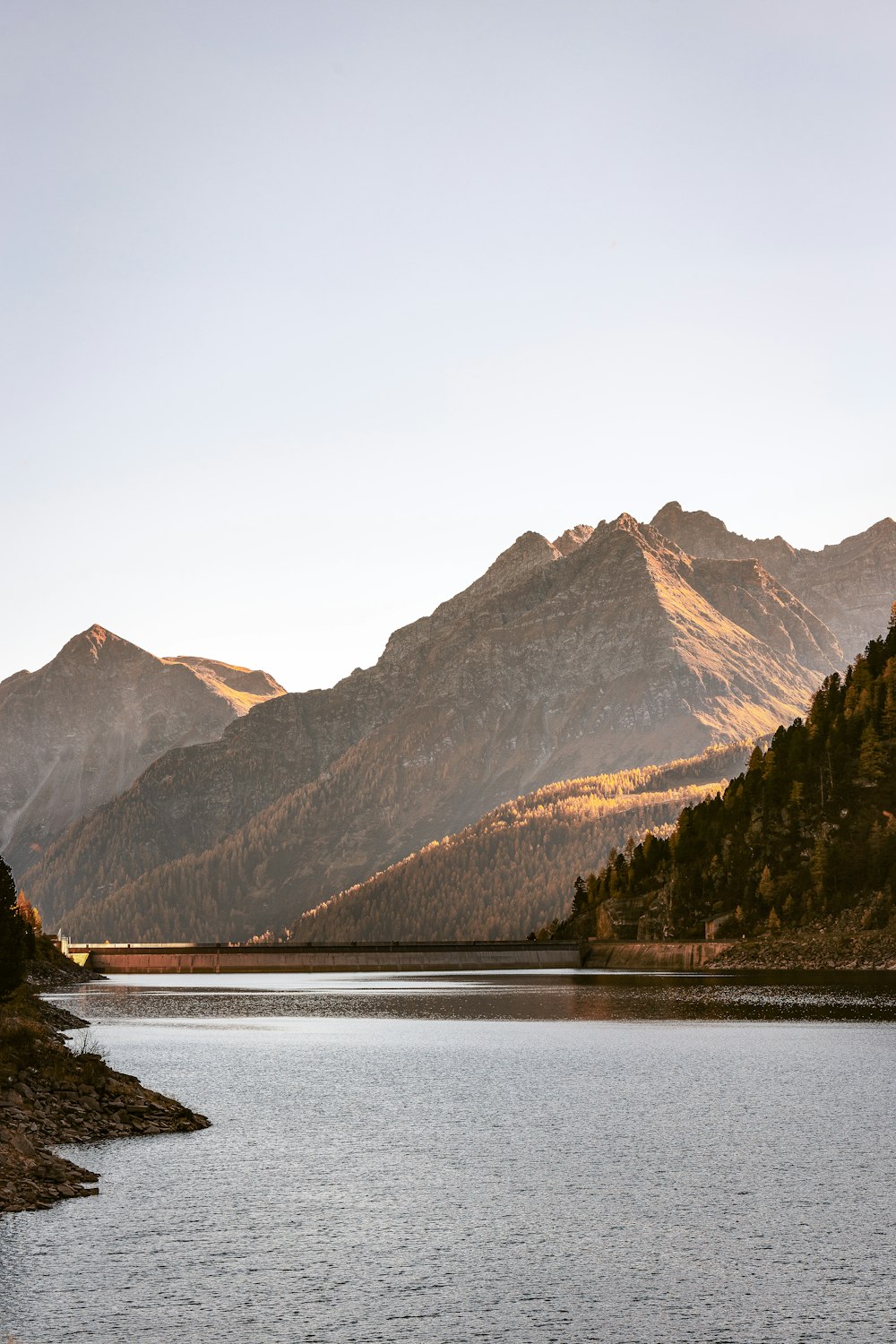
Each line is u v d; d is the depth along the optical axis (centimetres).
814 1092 9838
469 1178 6662
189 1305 4678
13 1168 6334
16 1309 4638
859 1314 4575
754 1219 5781
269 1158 7169
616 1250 5344
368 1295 4797
